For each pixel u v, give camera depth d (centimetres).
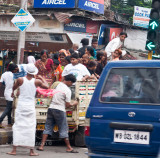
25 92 1046
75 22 2225
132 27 2697
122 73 778
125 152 746
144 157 734
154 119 728
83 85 1184
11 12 2320
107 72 787
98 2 2375
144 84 757
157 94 743
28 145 1043
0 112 1839
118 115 752
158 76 755
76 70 1269
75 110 1170
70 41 2219
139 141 734
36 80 1057
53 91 1095
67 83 1111
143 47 2802
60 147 1195
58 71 1434
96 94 779
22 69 1349
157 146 722
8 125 1394
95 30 2355
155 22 1553
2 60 2295
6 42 2286
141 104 745
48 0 2227
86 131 773
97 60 1452
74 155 1066
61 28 2183
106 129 756
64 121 1109
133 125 738
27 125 1044
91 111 771
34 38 2242
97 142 762
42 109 1190
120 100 761
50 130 1125
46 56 1422
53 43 2241
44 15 2197
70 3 2191
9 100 1353
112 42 1653
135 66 773
